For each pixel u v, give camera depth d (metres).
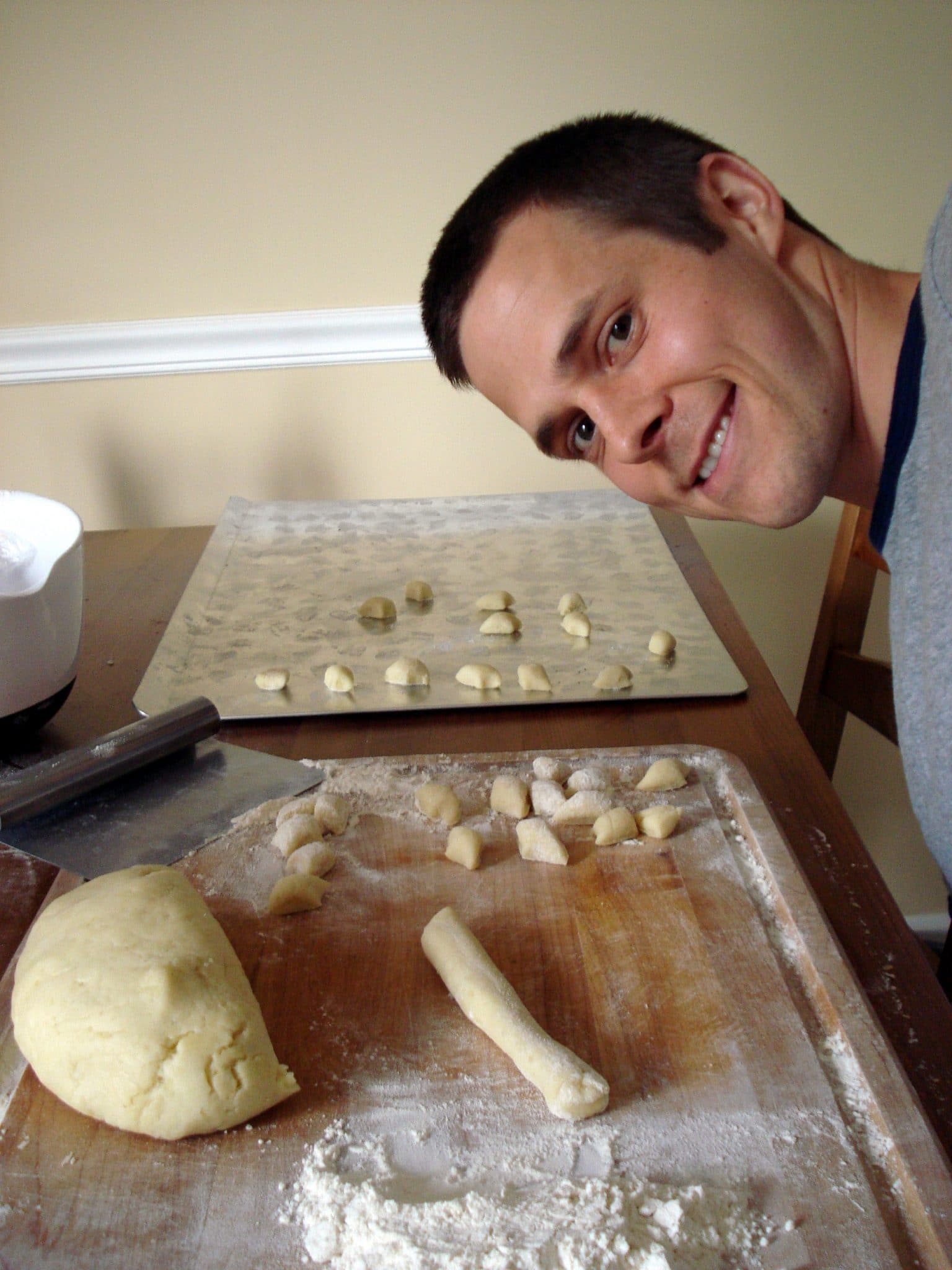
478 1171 0.56
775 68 1.64
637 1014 0.65
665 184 0.83
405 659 1.11
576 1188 0.53
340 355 1.77
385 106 1.63
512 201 0.85
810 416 0.85
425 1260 0.50
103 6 1.55
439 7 1.58
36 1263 0.51
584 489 1.88
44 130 1.62
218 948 0.66
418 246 1.72
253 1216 0.53
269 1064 0.60
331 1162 0.56
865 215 1.74
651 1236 0.51
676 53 1.62
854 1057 0.60
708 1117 0.58
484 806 0.87
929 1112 0.58
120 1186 0.55
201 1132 0.58
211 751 0.96
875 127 1.68
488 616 1.26
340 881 0.78
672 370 0.82
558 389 0.86
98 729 1.03
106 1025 0.59
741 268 0.83
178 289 1.73
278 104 1.62
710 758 0.90
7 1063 0.63
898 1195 0.53
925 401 0.72
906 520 0.74
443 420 1.83
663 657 1.13
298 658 1.17
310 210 1.69
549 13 1.59
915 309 0.75
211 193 1.67
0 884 0.79
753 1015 0.64
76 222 1.68
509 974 0.69
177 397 1.80
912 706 0.73
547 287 0.83
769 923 0.73
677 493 0.92
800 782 0.89
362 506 1.67
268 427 1.83
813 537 1.90
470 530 1.56
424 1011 0.66
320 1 1.56
